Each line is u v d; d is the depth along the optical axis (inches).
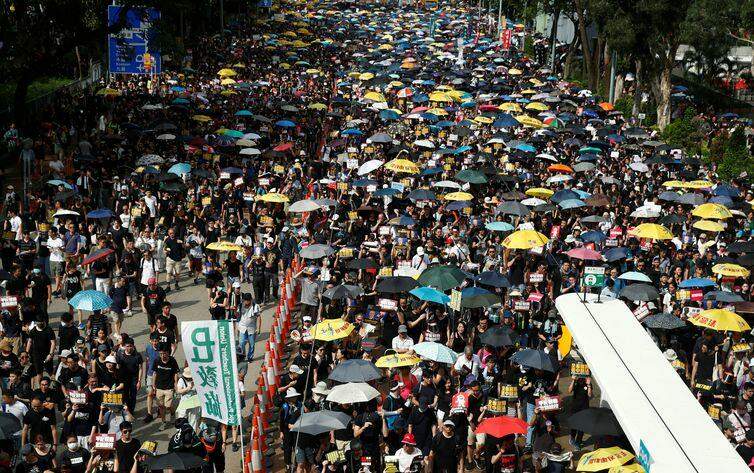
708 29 2477.9
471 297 889.5
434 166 1625.2
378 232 1241.4
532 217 1295.5
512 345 816.9
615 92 3240.7
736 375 845.8
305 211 1261.1
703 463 479.5
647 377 574.6
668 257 1154.0
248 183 1556.3
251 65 3289.9
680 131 2469.2
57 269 1166.3
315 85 2898.6
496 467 673.6
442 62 3462.1
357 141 1969.7
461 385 793.6
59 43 2159.2
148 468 631.2
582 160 1770.4
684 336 929.5
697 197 1398.9
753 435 698.8
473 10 6215.6
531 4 3961.6
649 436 506.3
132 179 1501.0
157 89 2534.5
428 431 710.5
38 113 2140.7
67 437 751.7
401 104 2485.2
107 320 1007.6
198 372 663.8
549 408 687.7
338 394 711.7
